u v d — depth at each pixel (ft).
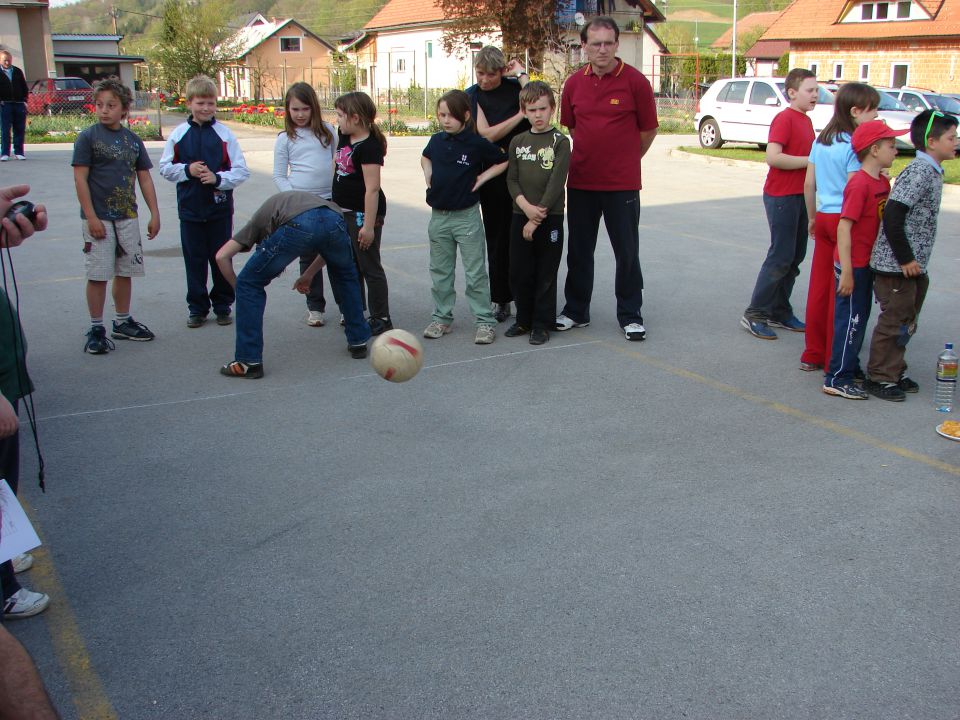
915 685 9.84
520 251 21.83
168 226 38.42
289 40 209.46
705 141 75.92
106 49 180.24
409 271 30.27
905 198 16.98
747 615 11.09
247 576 12.01
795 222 22.00
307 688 9.85
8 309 11.59
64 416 17.53
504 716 9.39
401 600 11.44
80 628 10.94
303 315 25.00
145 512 13.76
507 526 13.26
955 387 19.29
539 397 18.58
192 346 22.06
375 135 21.12
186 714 9.48
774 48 198.08
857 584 11.75
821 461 15.48
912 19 130.82
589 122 21.47
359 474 15.02
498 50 22.59
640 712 9.43
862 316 18.10
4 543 8.98
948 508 13.80
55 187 47.88
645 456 15.67
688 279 29.66
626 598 11.44
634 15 143.23
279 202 19.15
